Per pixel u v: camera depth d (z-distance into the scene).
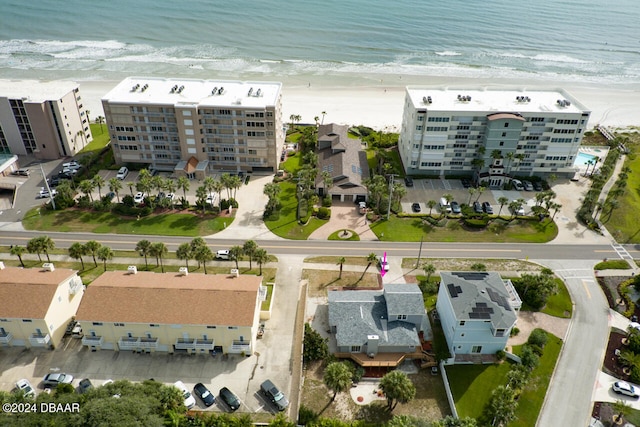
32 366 81.94
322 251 113.44
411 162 143.12
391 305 88.44
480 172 140.00
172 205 126.81
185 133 137.38
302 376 81.94
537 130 137.12
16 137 145.62
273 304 97.06
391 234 120.12
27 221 120.31
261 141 139.38
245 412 75.44
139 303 82.94
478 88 151.50
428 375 83.62
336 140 153.00
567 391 81.31
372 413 76.62
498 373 83.81
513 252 114.94
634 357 85.44
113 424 63.69
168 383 79.75
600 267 110.12
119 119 137.50
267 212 125.31
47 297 82.75
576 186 141.88
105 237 115.62
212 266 106.88
